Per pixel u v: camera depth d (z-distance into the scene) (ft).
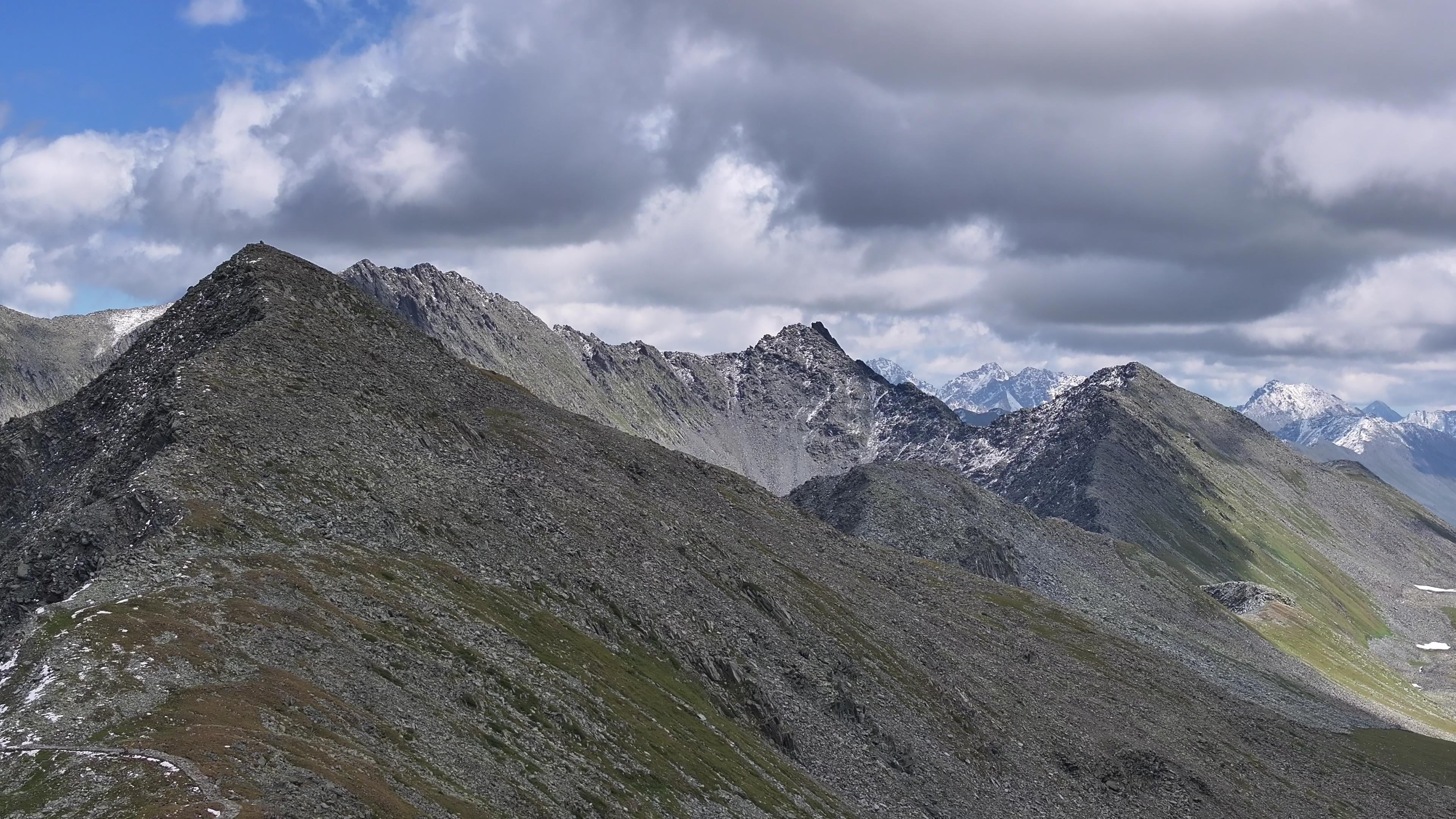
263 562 326.85
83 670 237.66
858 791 450.30
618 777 322.96
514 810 264.11
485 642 348.79
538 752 304.09
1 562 354.33
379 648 304.09
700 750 378.53
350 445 448.65
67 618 262.26
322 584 328.90
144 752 210.18
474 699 309.42
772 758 422.41
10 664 242.58
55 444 469.98
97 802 194.59
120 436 424.87
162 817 188.96
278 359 495.82
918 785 486.79
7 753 208.64
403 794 234.58
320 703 256.52
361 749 245.04
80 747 212.02
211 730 222.28
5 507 440.86
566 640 392.27
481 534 437.99
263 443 410.93
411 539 402.52
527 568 434.71
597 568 474.49
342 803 214.69
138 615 266.77
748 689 461.78
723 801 351.87
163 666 246.27
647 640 447.83
